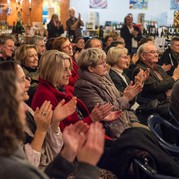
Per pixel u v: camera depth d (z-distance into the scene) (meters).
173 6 10.79
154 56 4.24
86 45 5.14
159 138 2.39
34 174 1.07
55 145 2.26
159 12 10.92
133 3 11.12
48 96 2.67
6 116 1.08
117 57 4.12
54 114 2.23
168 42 7.58
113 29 9.86
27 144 2.07
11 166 1.05
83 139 1.32
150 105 3.72
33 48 4.01
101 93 3.19
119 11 11.28
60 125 2.61
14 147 1.10
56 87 2.87
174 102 2.76
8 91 1.10
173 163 2.14
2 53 4.88
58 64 2.74
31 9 11.20
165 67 4.93
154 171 2.01
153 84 4.05
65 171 1.45
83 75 3.25
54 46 4.45
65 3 11.62
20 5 10.87
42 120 2.06
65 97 2.78
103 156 2.25
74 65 4.38
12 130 1.09
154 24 9.82
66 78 2.83
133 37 8.11
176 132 2.78
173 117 2.80
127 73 5.22
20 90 1.17
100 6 11.40
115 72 4.11
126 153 2.12
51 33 8.81
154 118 2.71
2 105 1.08
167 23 10.86
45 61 2.75
